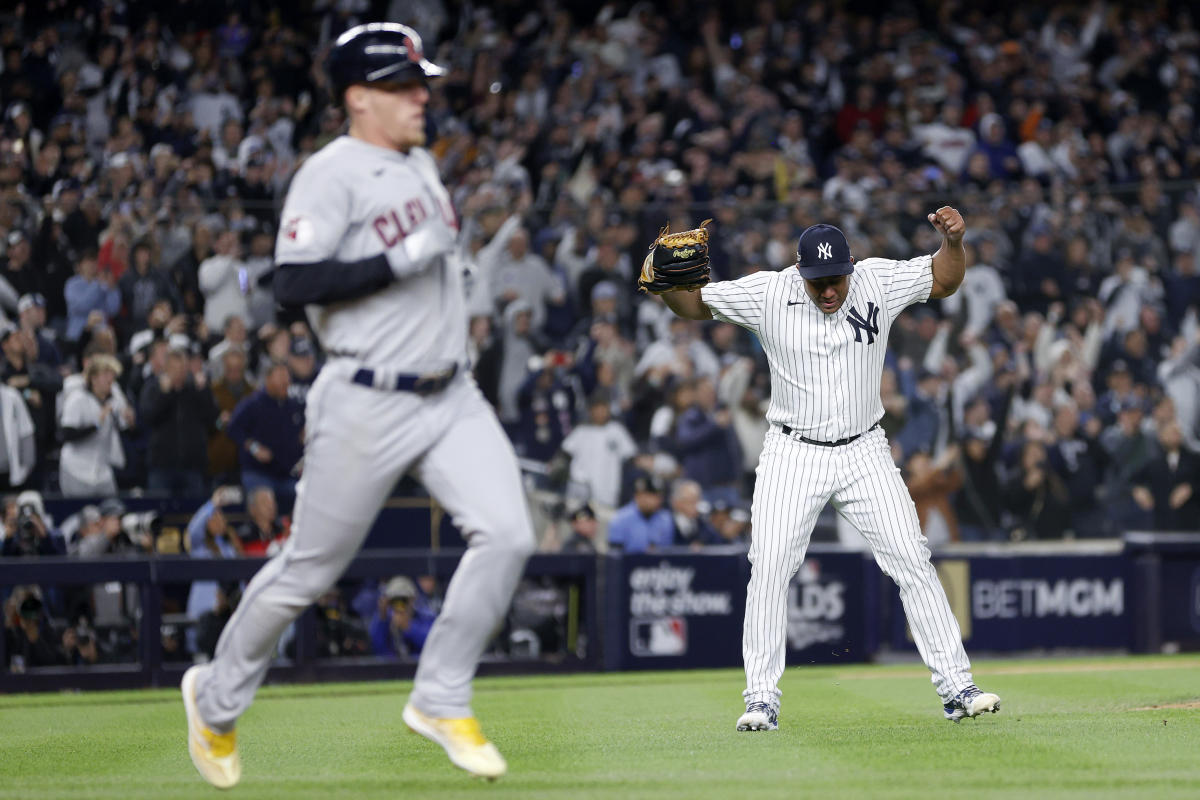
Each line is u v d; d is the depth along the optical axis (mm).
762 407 43094
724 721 22109
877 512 19719
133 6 53688
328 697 30875
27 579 33688
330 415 13836
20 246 37062
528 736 20094
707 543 40938
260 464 38031
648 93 59906
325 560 14133
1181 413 44031
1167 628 40688
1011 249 44219
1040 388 43719
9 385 36500
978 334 43562
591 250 43250
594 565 37812
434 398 13938
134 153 47375
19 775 16891
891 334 43125
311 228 13398
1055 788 14047
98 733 22844
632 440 42438
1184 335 44344
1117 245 44688
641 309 43500
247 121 52438
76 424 36969
